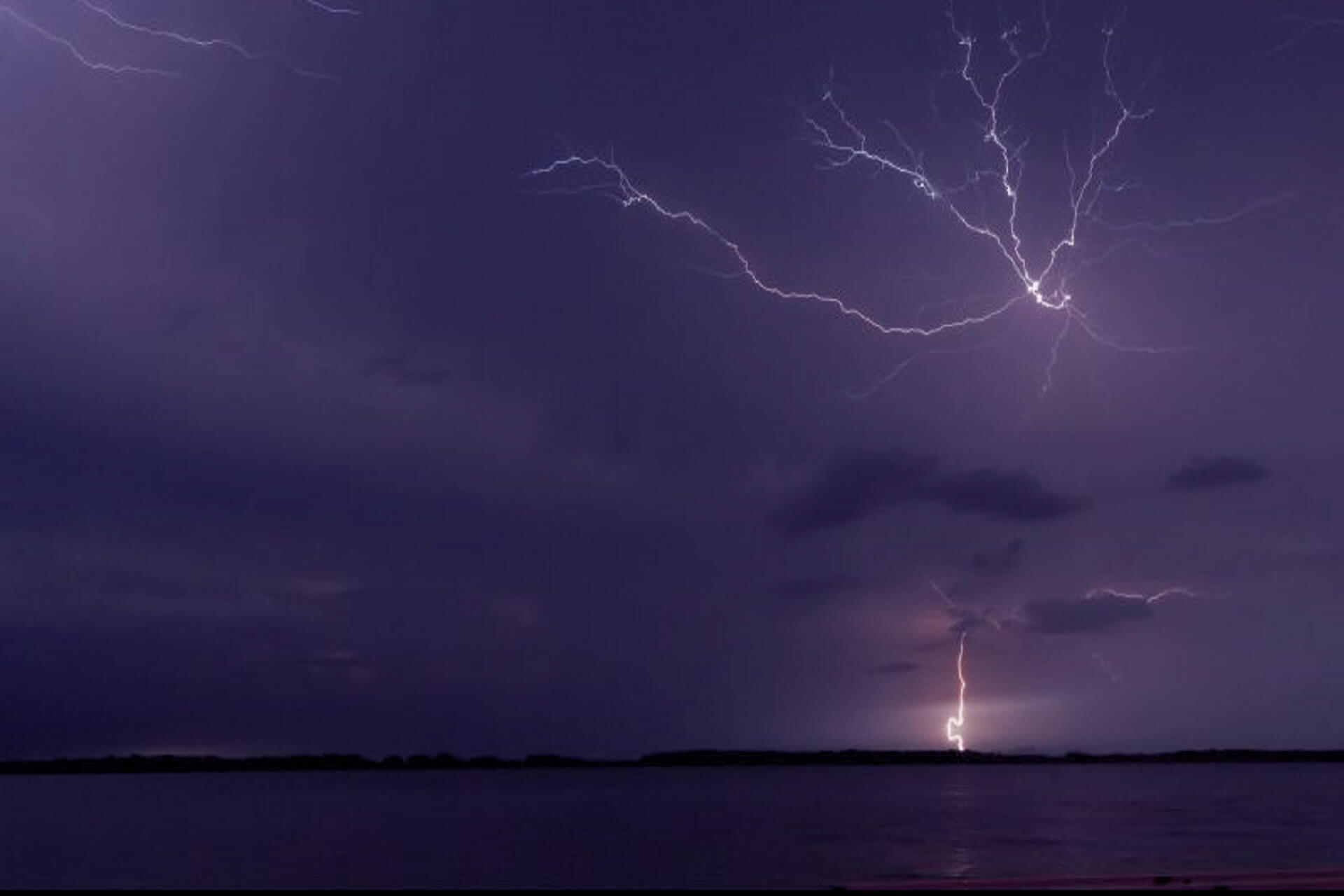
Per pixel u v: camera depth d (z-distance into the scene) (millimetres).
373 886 24797
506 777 136125
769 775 138750
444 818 49344
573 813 53281
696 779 120000
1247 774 127375
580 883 24844
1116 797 67500
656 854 31703
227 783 109250
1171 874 25188
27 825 45750
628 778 130125
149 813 54312
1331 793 72000
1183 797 66125
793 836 38062
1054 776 124125
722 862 29578
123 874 27609
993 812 51438
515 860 30422
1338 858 29312
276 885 25281
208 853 33094
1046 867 27609
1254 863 28312
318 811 56094
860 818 47281
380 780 122875
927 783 97562
